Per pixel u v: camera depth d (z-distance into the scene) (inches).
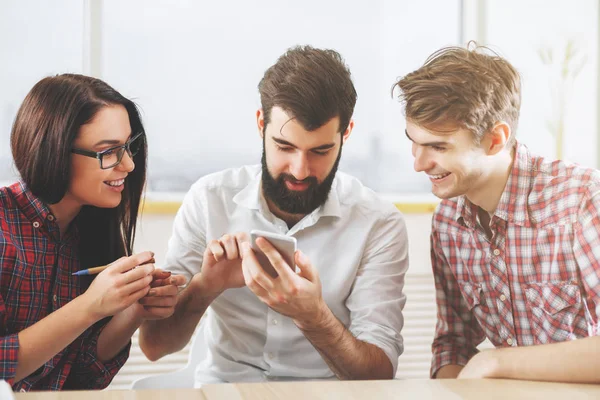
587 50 118.3
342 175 71.3
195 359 71.1
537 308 58.2
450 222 62.7
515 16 116.4
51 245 55.4
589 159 119.0
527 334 59.3
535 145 117.1
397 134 115.8
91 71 103.7
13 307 52.9
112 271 50.9
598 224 52.7
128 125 55.6
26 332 49.0
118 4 105.4
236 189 69.2
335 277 66.4
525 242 58.2
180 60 108.0
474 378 46.6
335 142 60.1
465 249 61.8
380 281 66.2
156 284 57.0
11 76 101.3
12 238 53.1
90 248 59.5
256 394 41.3
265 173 63.1
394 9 115.0
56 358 55.5
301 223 66.5
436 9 116.4
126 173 55.7
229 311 66.6
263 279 51.3
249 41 110.1
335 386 43.4
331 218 67.2
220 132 109.8
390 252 67.5
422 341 109.8
